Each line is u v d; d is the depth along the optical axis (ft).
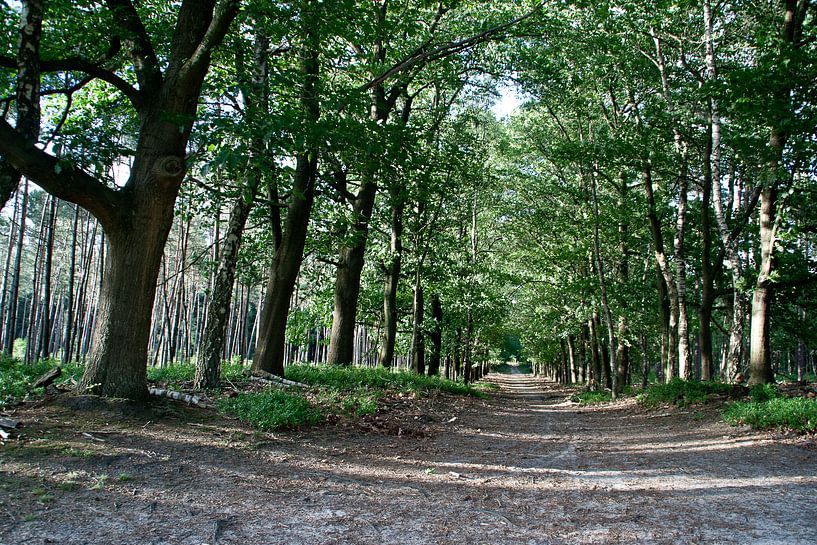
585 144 59.72
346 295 58.13
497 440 31.60
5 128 19.88
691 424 36.63
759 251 58.59
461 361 120.67
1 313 79.97
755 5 47.91
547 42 43.47
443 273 77.51
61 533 12.20
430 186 44.70
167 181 23.65
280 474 18.89
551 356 153.89
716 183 45.68
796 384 42.45
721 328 72.18
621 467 23.70
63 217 108.99
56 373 24.57
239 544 12.43
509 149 74.95
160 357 85.71
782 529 14.14
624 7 50.26
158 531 12.85
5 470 15.30
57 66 22.88
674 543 13.21
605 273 82.23
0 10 25.57
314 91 28.25
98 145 24.97
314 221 50.19
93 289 92.27
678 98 55.26
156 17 33.42
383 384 47.75
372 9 30.81
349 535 13.43
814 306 59.06
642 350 89.20
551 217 83.30
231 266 32.40
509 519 15.26
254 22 28.55
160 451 19.17
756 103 36.81
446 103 67.72
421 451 25.79
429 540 13.32
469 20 44.75
